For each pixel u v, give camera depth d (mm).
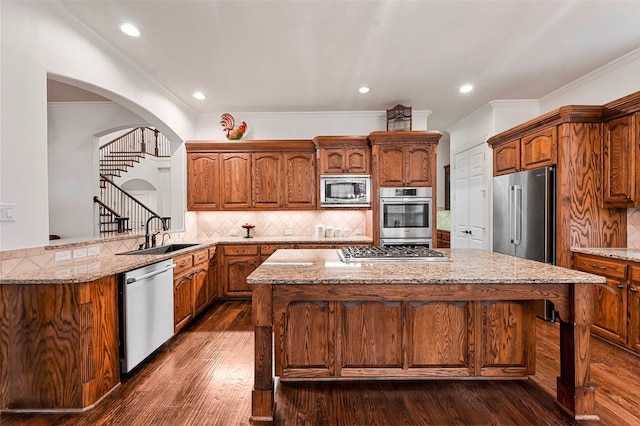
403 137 4320
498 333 2143
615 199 3010
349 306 2141
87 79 2607
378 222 4355
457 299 1854
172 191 4535
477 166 4895
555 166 3279
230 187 4633
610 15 2447
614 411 1921
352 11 2389
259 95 4102
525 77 3584
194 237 4848
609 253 2830
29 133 2119
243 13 2402
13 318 1966
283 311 1867
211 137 4844
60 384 1961
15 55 2033
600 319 2938
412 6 2332
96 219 4477
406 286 1856
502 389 2158
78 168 4402
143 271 2512
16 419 1893
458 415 1898
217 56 3062
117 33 2656
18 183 2053
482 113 4688
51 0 2221
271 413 1872
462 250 2914
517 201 3670
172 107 4117
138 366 2523
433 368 2135
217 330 3311
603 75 3391
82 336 1962
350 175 4504
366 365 2152
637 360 2559
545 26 2592
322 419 1872
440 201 6773
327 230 4652
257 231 4945
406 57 3102
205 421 1863
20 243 2070
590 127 3154
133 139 9023
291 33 2678
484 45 2887
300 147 4637
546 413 1908
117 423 1850
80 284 1958
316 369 2150
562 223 3191
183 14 2406
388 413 1922
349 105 4508
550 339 2963
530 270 1971
